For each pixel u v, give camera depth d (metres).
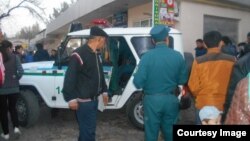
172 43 7.27
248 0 14.24
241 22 14.77
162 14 9.48
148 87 4.51
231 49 8.25
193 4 13.00
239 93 2.01
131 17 16.62
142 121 7.34
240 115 1.98
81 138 4.80
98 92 4.85
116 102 7.32
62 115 9.20
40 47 12.12
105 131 7.48
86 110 4.72
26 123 7.61
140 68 4.48
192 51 12.99
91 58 4.74
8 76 6.57
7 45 6.55
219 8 13.84
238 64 2.94
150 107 4.46
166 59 4.45
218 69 4.39
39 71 7.56
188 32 12.88
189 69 5.04
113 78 7.26
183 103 4.71
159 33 4.51
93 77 4.75
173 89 4.53
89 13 19.06
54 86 7.45
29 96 7.55
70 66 4.61
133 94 7.38
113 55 7.30
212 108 2.50
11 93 6.64
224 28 14.27
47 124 8.21
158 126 4.51
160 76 4.44
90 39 4.79
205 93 4.38
